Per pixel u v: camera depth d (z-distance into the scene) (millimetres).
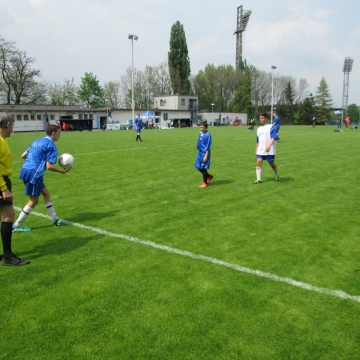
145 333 2846
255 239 4934
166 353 2619
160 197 7473
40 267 4098
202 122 8203
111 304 3271
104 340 2766
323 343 2732
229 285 3615
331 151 16359
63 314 3123
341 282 3684
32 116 48062
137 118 22953
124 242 4855
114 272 3936
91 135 32188
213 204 6867
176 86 75000
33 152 5207
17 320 3037
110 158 14047
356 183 8883
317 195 7605
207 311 3146
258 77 88188
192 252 4477
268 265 4090
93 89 67062
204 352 2627
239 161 13086
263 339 2773
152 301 3314
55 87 67875
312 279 3748
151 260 4246
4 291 3541
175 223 5668
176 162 12812
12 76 51250
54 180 9469
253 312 3131
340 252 4469
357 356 2598
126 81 77188
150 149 17625
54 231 5363
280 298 3363
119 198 7414
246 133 34000
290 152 15977
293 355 2604
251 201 7090
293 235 5094
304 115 79688
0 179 4016
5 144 4262
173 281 3709
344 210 6418
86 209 6578
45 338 2797
